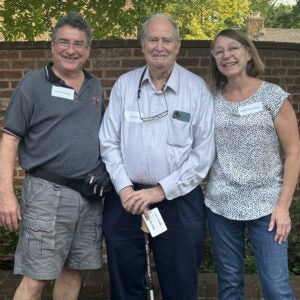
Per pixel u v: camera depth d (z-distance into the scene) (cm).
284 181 286
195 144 298
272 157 288
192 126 294
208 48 445
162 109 292
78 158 292
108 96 452
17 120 288
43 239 291
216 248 306
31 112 288
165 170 292
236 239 303
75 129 292
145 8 591
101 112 310
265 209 286
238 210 289
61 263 302
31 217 292
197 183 297
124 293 319
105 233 313
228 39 285
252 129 283
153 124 293
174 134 290
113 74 450
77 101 294
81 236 308
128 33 606
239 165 289
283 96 281
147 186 299
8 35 612
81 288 375
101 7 585
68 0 585
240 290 312
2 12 596
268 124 282
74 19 290
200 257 313
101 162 304
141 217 305
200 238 306
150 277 313
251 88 290
